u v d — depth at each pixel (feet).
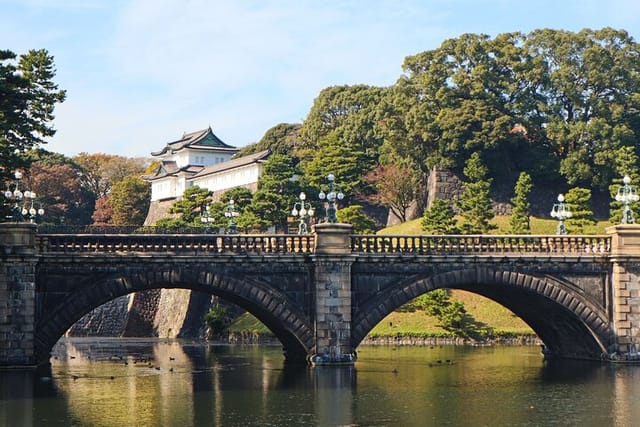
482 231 423.23
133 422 174.70
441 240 263.08
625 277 258.98
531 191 495.41
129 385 225.76
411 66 512.22
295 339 254.47
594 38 508.12
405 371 253.65
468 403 196.85
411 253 251.60
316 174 495.41
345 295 246.88
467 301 386.52
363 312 249.14
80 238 237.86
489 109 485.97
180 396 206.18
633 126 495.00
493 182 490.49
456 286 271.90
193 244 243.81
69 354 332.60
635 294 259.60
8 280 230.27
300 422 175.11
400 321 371.35
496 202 488.44
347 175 490.90
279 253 245.86
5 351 230.07
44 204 643.45
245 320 416.05
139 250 240.12
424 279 252.42
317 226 246.68
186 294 445.37
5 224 230.48
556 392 212.02
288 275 247.29
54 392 211.00
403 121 511.81
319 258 245.24
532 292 258.98
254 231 456.04
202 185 628.28
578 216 418.92
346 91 620.90
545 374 245.04
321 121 622.95
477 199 422.00
